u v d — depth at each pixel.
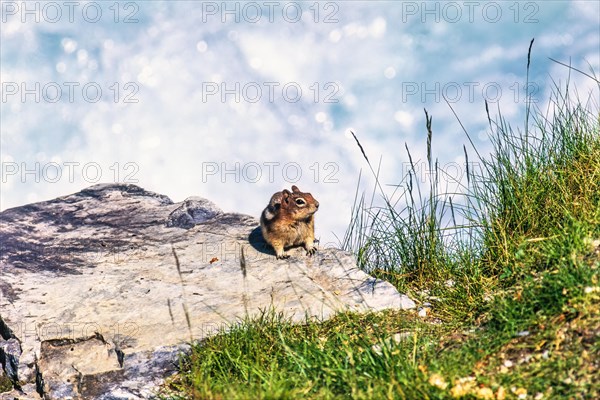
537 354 18.44
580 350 18.02
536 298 19.80
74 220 30.20
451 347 19.94
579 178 24.44
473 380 17.97
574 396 16.94
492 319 20.53
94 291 25.33
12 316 24.12
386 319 22.61
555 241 21.80
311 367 19.52
